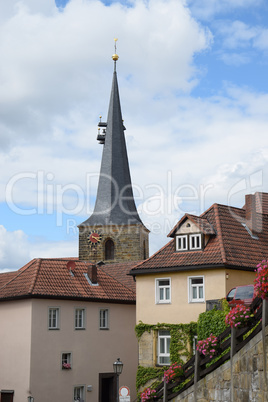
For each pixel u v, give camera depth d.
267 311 18.45
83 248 104.88
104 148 109.50
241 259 37.72
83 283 48.00
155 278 39.47
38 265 47.22
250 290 31.64
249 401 19.45
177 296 38.41
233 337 20.89
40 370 44.06
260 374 18.72
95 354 47.25
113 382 48.31
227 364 21.62
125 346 49.34
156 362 38.97
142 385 38.97
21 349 44.47
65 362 45.88
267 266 18.72
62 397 44.91
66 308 46.06
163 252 40.06
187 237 39.03
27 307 44.56
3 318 46.25
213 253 37.59
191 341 37.50
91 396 46.53
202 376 23.47
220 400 21.91
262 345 18.56
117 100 111.00
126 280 57.09
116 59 112.62
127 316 49.91
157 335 39.19
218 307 35.00
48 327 44.97
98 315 47.94
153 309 39.28
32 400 42.22
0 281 50.59
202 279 37.78
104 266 62.16
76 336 46.31
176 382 25.70
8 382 44.91
